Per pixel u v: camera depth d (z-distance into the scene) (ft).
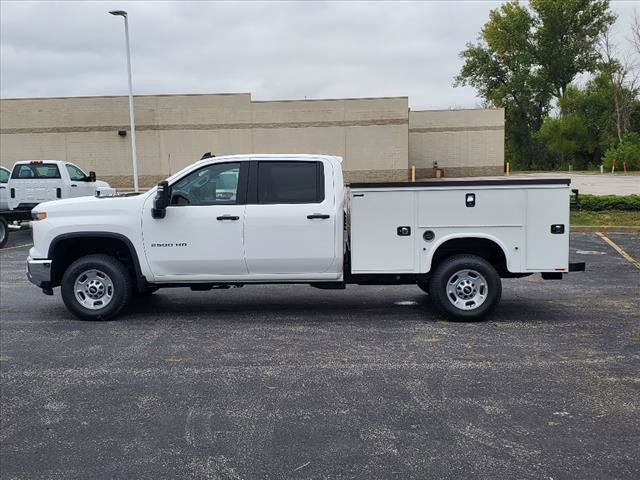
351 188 24.29
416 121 148.25
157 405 16.80
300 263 25.07
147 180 121.49
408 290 32.17
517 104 247.29
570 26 236.84
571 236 52.01
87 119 119.65
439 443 14.26
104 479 12.88
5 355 21.53
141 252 25.34
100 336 23.82
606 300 29.25
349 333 23.73
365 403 16.70
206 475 12.95
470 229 24.31
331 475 12.85
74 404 16.98
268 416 15.94
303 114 123.44
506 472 12.88
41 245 25.64
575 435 14.60
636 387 17.69
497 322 25.17
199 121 121.39
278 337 23.31
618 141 209.05
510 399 16.84
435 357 20.59
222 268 25.27
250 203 25.03
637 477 12.62
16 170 58.54
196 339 23.21
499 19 243.60
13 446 14.51
